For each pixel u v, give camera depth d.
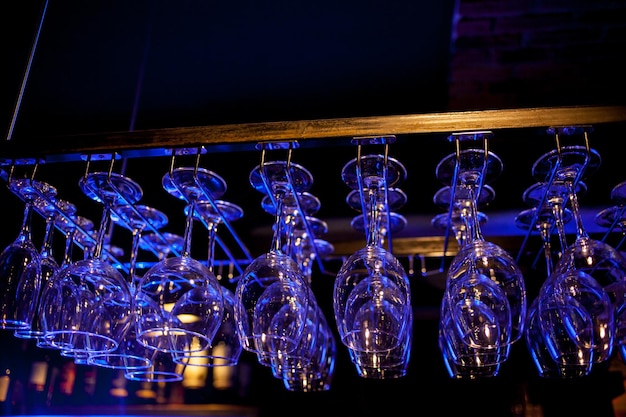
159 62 1.39
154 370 1.05
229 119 1.46
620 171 1.22
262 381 1.55
